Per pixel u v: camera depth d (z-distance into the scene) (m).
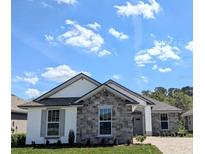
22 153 13.37
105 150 13.99
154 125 29.33
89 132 18.03
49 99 20.47
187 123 37.47
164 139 21.89
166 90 65.44
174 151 13.59
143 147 15.23
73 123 18.78
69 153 12.99
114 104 18.06
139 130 28.17
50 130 18.97
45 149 15.12
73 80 20.72
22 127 27.31
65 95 20.67
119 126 17.78
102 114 18.14
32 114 19.23
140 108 27.92
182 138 23.11
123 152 13.09
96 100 18.30
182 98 56.09
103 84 18.03
